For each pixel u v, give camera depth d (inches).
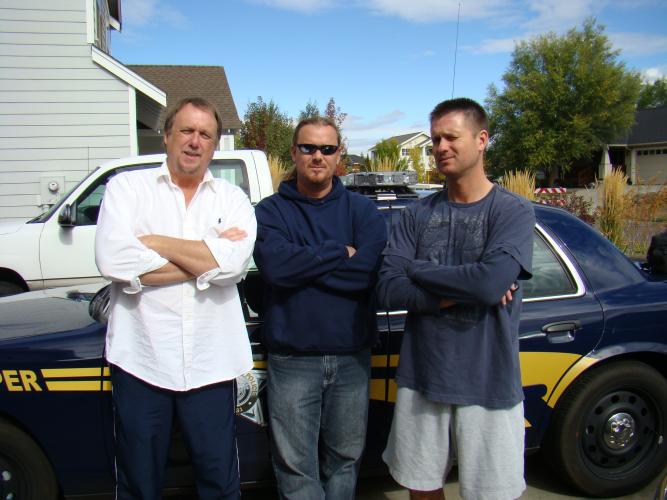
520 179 427.8
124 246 83.7
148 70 755.4
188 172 90.3
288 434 96.0
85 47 368.5
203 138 89.4
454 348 87.7
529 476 134.6
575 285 120.6
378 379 109.7
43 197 371.6
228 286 91.3
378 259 95.7
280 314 95.3
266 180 228.5
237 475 94.3
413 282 88.4
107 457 100.6
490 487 87.4
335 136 96.5
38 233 218.2
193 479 103.5
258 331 106.8
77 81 370.6
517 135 1364.4
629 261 129.4
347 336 94.5
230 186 95.9
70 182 375.9
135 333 87.6
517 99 1349.7
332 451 100.7
